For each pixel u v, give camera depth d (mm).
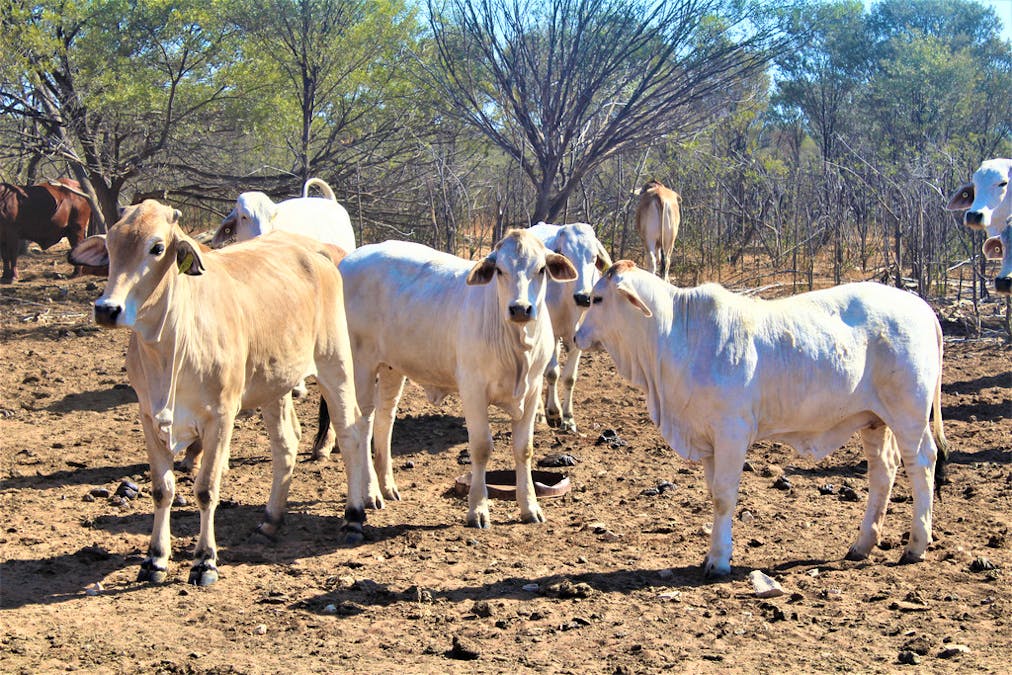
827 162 21281
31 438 9336
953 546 6523
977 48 42406
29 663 4895
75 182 19938
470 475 7883
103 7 17406
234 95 18328
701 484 8078
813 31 18797
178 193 18844
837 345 6082
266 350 6418
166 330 5648
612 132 18578
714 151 24719
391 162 19406
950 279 19109
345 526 6863
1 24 16438
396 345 7434
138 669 4848
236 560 6395
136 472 8375
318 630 5301
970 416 9953
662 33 18438
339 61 18844
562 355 13289
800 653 4973
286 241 7141
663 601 5688
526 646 5094
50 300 16531
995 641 5082
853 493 7656
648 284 6121
